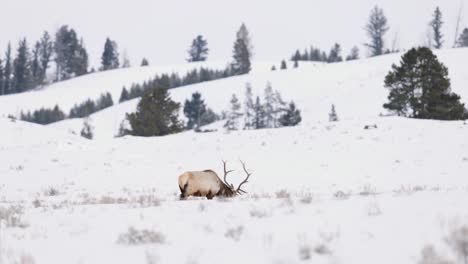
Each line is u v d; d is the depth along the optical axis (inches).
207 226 1201.4
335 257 921.5
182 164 4522.6
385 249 935.7
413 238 973.8
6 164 4825.3
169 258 975.6
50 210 1647.4
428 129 5201.8
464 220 1046.4
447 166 3762.3
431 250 880.9
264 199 1690.5
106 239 1139.3
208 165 4424.2
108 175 4160.9
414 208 1209.4
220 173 4057.6
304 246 972.6
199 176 2096.5
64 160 4955.7
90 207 1686.8
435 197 1344.7
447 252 879.7
